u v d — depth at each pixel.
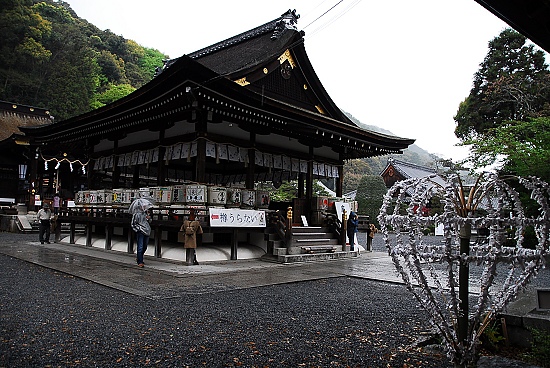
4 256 11.95
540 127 15.70
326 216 15.52
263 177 20.59
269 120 13.14
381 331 5.31
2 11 44.06
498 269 12.52
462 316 3.61
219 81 10.55
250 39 18.83
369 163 85.56
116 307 6.11
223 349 4.39
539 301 5.04
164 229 11.56
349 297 7.54
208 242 12.23
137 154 14.88
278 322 5.60
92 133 16.44
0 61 42.94
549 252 3.12
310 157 16.05
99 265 10.37
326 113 17.50
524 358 4.32
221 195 11.78
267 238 12.61
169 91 11.11
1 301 6.29
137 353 4.17
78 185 31.30
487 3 4.02
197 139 12.14
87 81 46.59
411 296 7.75
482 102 28.25
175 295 7.09
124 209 13.45
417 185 3.67
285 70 15.67
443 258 3.42
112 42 68.69
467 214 3.55
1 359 3.86
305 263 12.05
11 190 28.59
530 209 13.86
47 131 17.17
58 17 61.00
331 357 4.27
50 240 17.81
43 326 5.01
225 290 7.72
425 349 4.59
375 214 36.03
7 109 33.72
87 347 4.30
